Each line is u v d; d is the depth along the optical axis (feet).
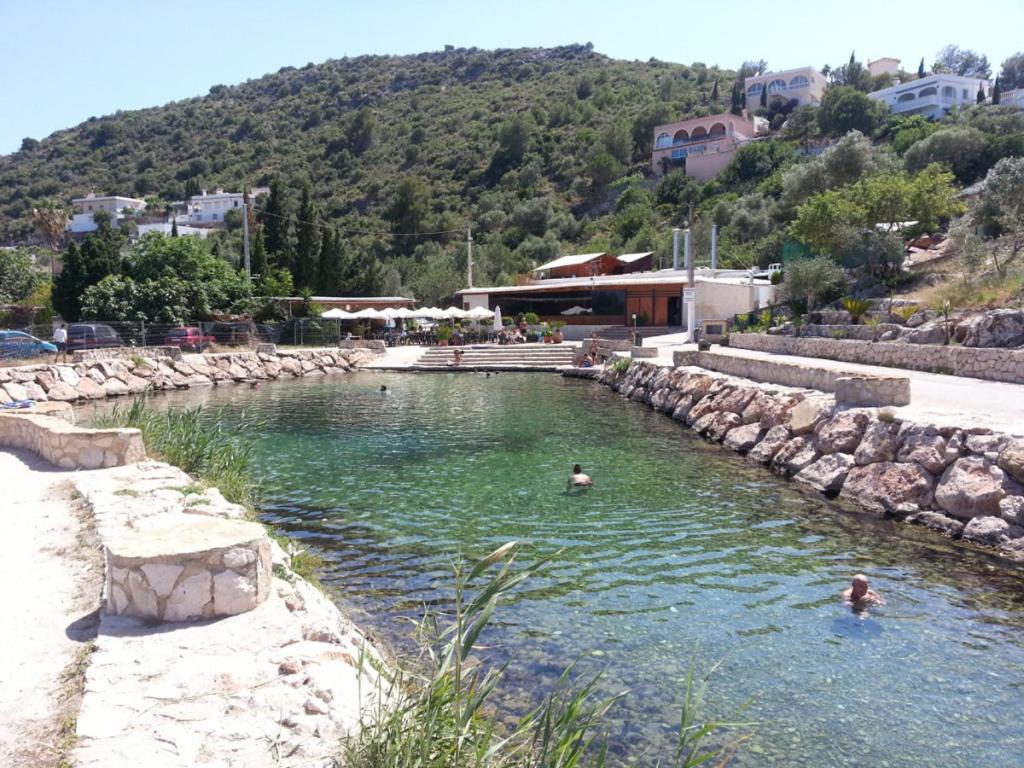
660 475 46.34
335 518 37.45
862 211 114.01
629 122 381.60
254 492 42.65
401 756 11.53
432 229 305.32
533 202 301.43
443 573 29.45
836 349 81.51
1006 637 23.45
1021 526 31.01
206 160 473.67
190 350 123.44
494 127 400.06
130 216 419.13
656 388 83.46
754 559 30.63
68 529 26.00
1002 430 35.27
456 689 12.58
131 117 591.78
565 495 41.52
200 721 13.50
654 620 24.85
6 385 85.71
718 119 342.85
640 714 19.16
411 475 47.26
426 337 162.30
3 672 15.52
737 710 18.52
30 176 512.22
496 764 12.70
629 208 291.79
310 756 12.46
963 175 199.72
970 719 18.99
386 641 23.00
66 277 141.38
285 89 590.55
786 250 138.72
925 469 36.83
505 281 210.59
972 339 69.77
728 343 114.83
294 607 20.11
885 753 17.58
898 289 103.14
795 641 23.29
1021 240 87.66
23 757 12.33
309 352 131.54
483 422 69.87
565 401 86.43
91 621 18.21
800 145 301.02
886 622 24.59
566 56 575.38
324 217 337.52
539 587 27.78
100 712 13.69
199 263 139.13
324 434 63.72
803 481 43.55
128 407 84.48
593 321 158.51
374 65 607.37
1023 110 265.54
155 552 17.79
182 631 17.25
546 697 19.52
